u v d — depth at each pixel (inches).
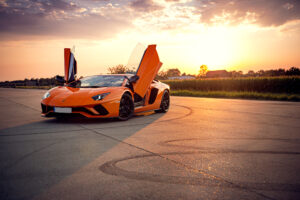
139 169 80.1
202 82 800.3
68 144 111.8
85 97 173.5
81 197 60.1
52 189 64.5
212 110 261.0
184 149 105.5
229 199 59.9
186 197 60.6
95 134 134.8
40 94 558.6
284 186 67.9
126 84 203.0
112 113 176.7
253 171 79.4
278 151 103.3
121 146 109.2
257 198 60.5
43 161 87.4
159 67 225.9
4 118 197.0
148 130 147.9
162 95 239.1
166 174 76.0
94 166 82.5
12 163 85.0
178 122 180.4
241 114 227.8
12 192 62.5
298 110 261.1
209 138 127.4
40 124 168.1
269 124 172.9
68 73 220.8
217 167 83.0
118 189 64.8
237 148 108.0
